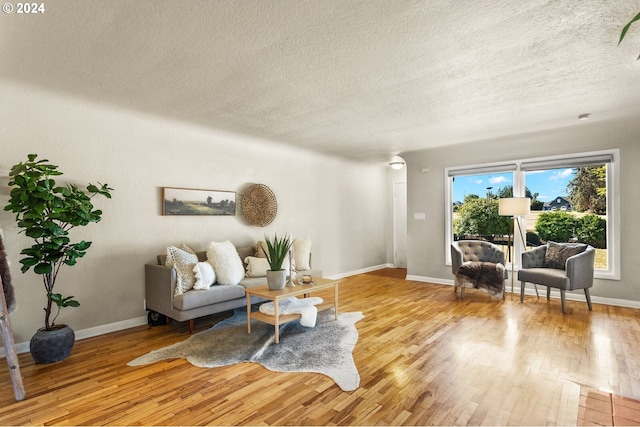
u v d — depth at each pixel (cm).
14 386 215
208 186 441
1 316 215
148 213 382
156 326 366
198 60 248
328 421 190
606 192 440
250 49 233
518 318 377
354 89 304
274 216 518
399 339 314
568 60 251
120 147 361
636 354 278
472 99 331
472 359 269
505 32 213
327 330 340
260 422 190
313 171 592
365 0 180
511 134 470
